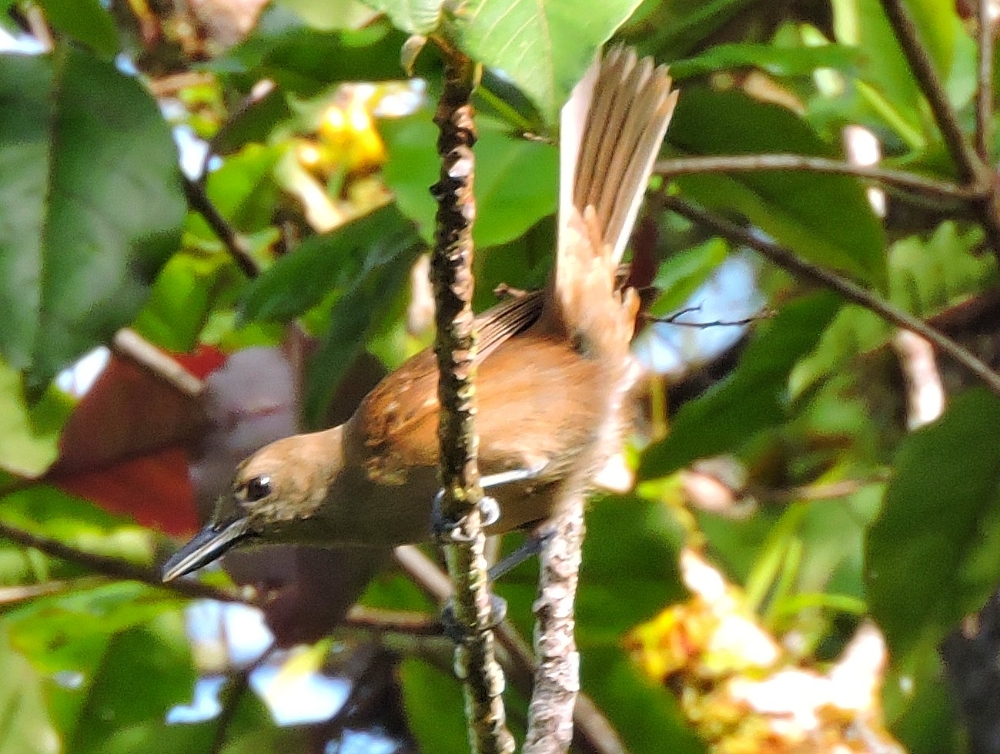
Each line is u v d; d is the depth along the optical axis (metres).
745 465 11.42
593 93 6.89
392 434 6.54
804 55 7.09
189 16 8.79
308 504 6.80
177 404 7.86
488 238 6.46
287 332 8.10
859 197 7.53
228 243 8.26
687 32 7.85
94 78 6.66
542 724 6.27
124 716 8.60
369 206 9.95
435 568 8.45
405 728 9.99
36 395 6.21
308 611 7.40
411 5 3.99
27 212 6.33
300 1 7.34
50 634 8.49
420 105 10.06
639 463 8.61
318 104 9.15
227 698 8.36
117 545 8.45
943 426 8.09
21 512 8.39
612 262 6.86
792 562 9.73
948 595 8.16
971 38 9.09
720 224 7.98
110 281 6.32
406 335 9.40
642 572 8.02
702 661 8.34
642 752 8.21
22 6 8.11
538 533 6.93
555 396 6.59
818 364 10.06
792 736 8.15
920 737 9.15
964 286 9.99
